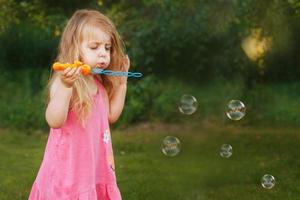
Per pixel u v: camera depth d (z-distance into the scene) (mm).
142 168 5629
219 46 8648
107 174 2885
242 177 5223
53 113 2666
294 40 8766
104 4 8992
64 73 2580
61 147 2797
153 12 8812
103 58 2848
